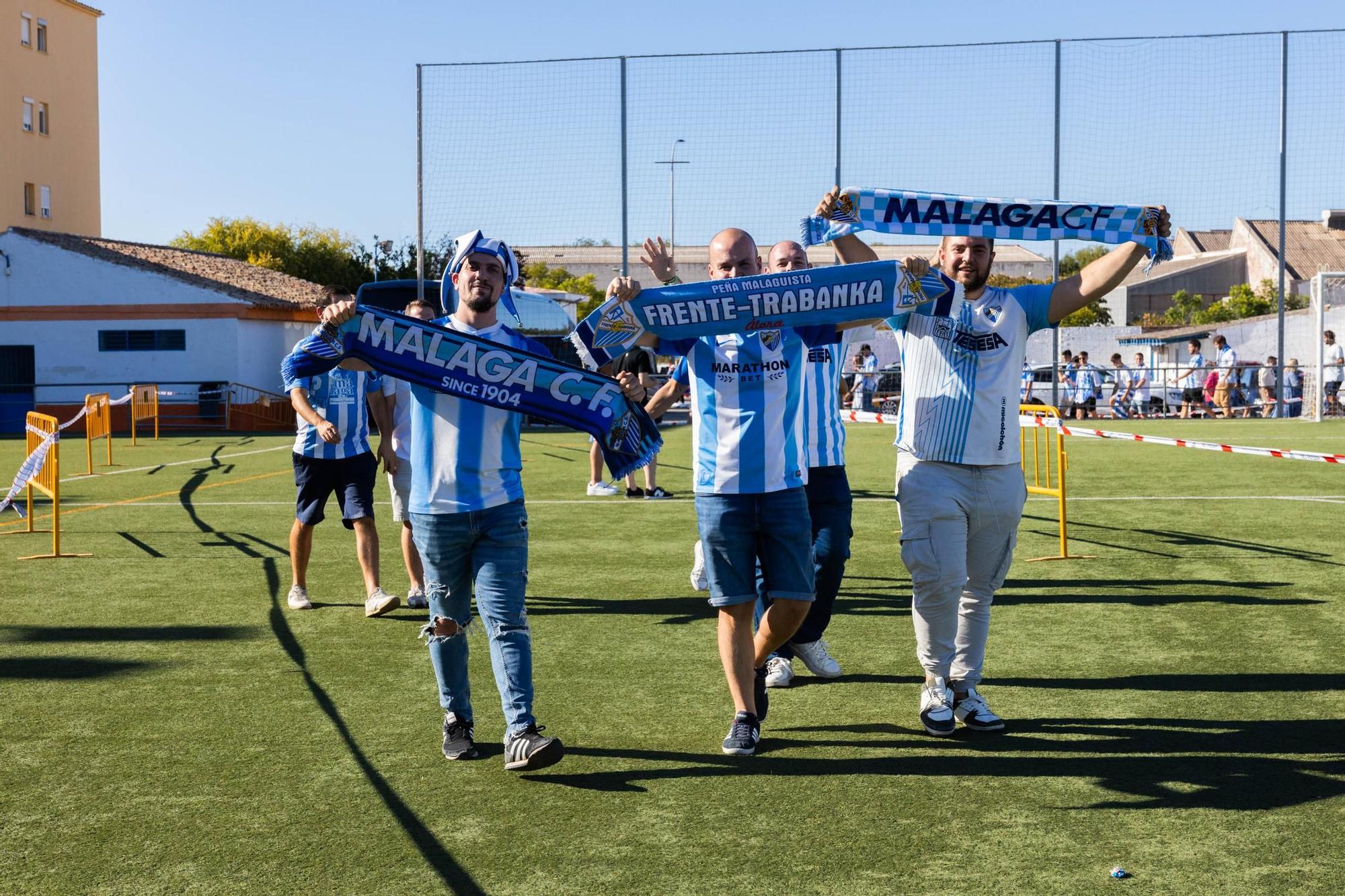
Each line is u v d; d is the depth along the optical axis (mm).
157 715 4500
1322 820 3357
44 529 9719
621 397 3936
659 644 5598
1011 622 5992
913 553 4188
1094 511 10156
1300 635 5609
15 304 28422
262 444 20703
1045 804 3518
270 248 55062
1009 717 4414
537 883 3006
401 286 23750
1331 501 10602
